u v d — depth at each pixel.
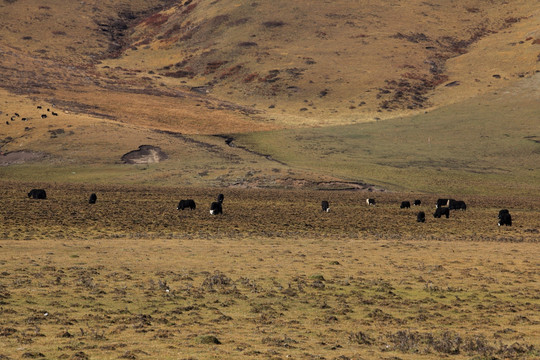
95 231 66.12
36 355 19.72
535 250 57.78
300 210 104.06
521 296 35.28
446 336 24.39
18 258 43.06
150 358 19.83
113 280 36.38
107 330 24.39
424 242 64.56
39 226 67.50
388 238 69.62
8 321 25.38
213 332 24.69
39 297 30.62
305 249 54.75
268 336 24.16
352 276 40.78
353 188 158.62
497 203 136.50
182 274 39.31
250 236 66.38
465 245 61.66
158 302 30.75
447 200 122.00
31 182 150.62
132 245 53.28
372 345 23.25
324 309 30.66
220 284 36.06
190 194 129.62
